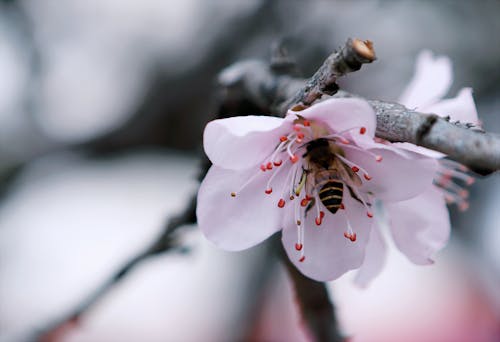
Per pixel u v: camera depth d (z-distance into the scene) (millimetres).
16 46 463
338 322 264
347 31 426
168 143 454
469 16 423
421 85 252
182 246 300
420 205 240
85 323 318
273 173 233
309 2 431
